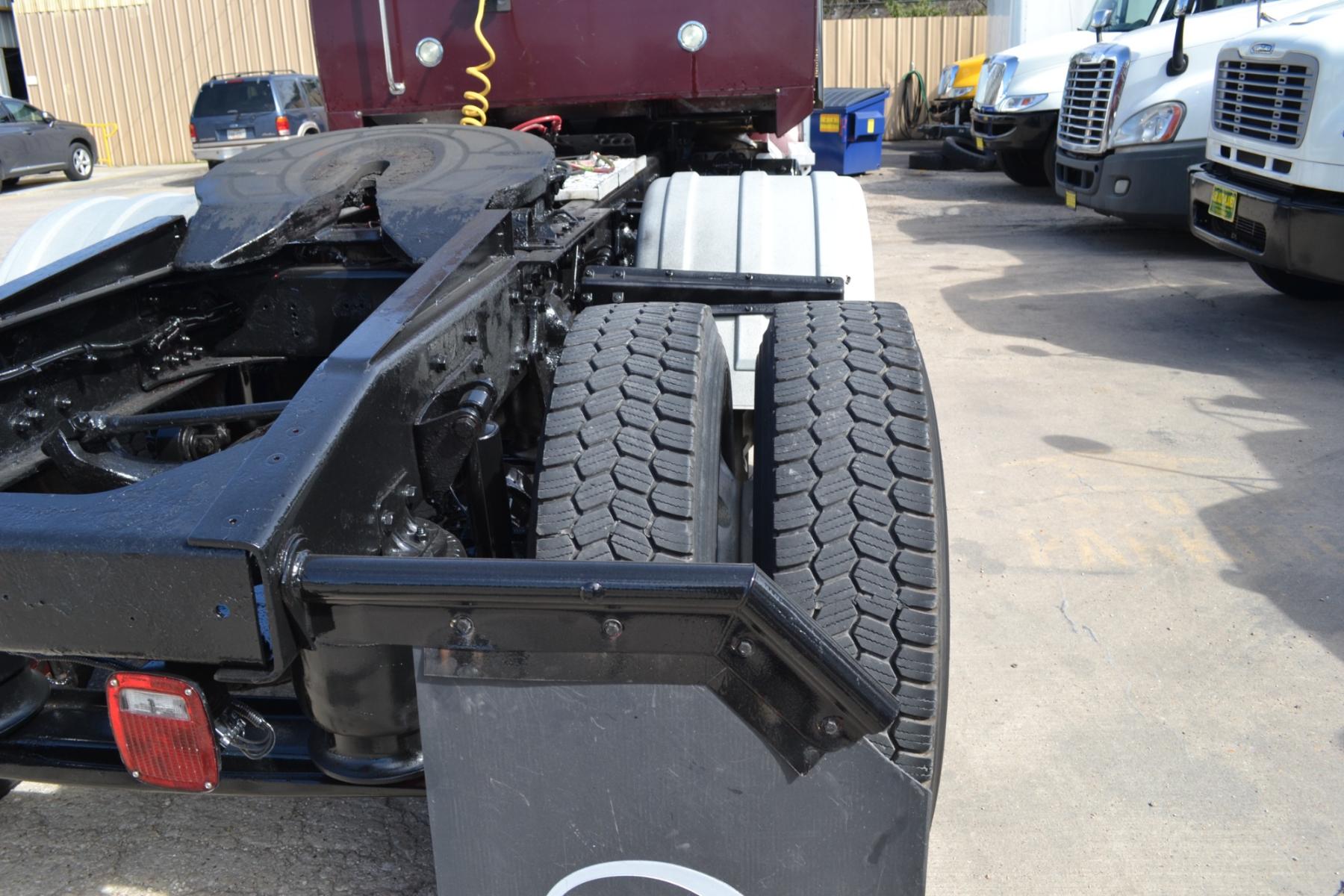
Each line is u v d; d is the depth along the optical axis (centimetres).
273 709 192
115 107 2178
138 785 175
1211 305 731
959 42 2142
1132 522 401
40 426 221
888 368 202
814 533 181
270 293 263
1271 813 251
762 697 138
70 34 2142
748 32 427
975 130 1348
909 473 186
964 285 811
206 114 1734
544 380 242
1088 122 931
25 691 186
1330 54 552
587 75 435
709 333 212
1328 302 732
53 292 223
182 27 2109
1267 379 567
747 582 129
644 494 175
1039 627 332
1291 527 392
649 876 154
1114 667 311
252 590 128
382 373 158
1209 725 284
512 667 142
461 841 156
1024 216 1152
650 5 425
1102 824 249
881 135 1538
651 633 133
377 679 156
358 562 132
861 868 149
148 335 253
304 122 1777
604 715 144
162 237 253
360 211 305
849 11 3002
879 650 176
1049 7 1412
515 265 224
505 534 207
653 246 317
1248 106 632
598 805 150
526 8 429
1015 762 271
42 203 1534
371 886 230
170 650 134
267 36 2092
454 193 252
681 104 453
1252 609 338
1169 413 518
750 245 314
